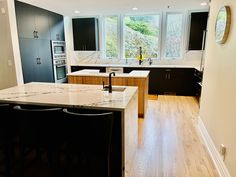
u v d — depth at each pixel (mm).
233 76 1935
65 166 2031
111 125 1606
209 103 2850
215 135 2465
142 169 2260
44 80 5148
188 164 2365
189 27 5633
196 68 5164
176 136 3115
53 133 1804
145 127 3471
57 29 5734
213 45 2789
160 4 4691
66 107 1849
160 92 5832
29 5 4418
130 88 2525
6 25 3844
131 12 5891
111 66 5930
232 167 1886
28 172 2217
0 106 1810
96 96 2117
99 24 6387
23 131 1828
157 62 6219
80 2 4320
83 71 4516
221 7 2424
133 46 6410
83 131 1621
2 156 2371
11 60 3998
